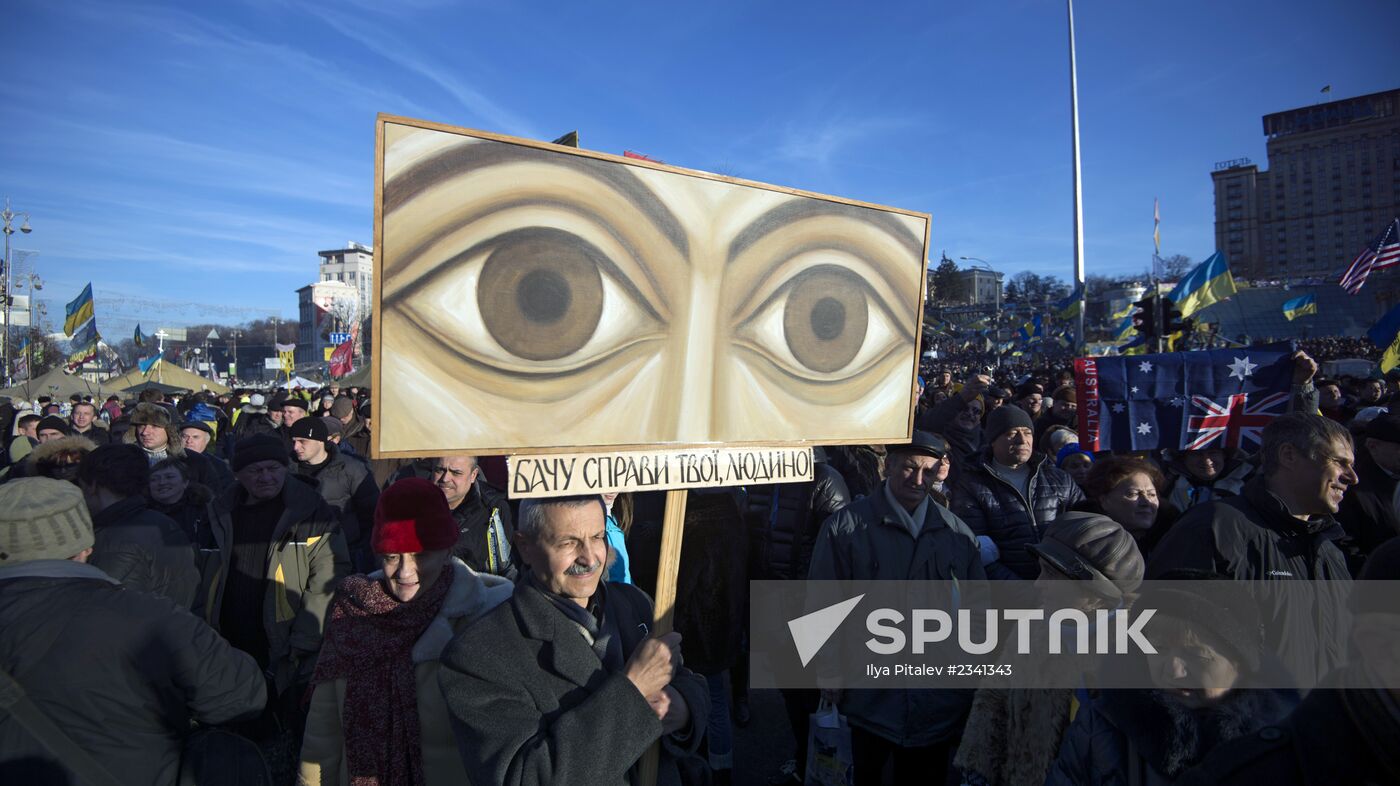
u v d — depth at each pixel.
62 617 2.00
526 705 1.86
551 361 2.02
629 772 2.01
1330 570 2.85
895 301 2.68
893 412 2.68
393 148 1.82
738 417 2.32
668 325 2.20
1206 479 4.89
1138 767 1.89
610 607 2.18
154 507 4.40
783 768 4.13
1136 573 2.32
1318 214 114.81
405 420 1.84
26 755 1.92
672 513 2.19
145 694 2.09
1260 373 4.82
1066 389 7.40
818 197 2.50
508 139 1.96
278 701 3.56
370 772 2.10
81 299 21.61
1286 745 1.42
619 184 2.13
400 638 2.18
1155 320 12.56
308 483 3.93
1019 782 2.41
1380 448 4.04
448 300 1.89
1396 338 10.09
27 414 8.31
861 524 3.36
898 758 3.19
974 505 4.12
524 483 1.97
